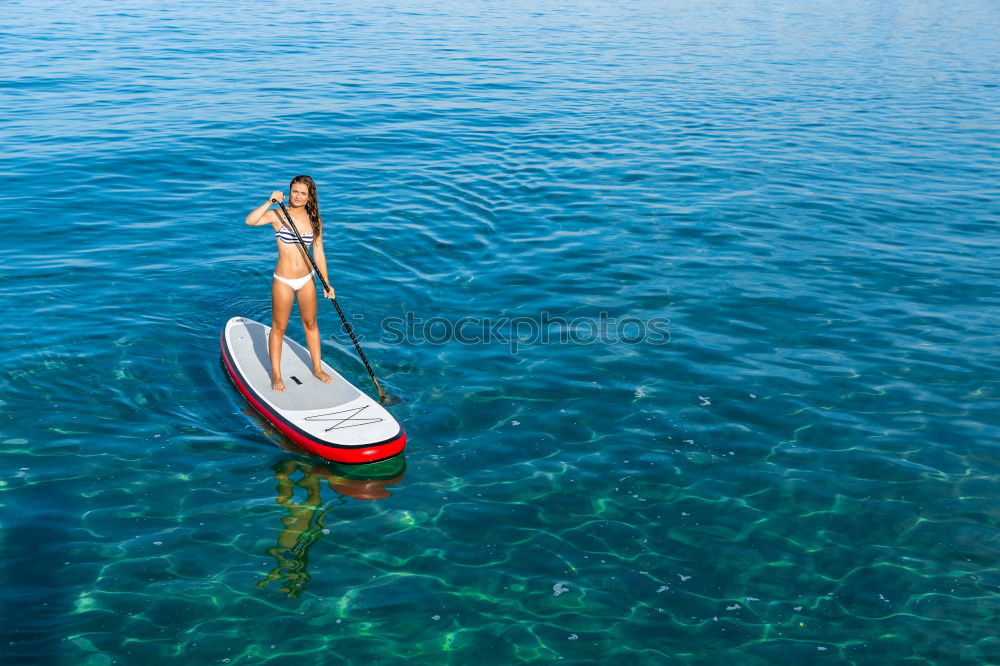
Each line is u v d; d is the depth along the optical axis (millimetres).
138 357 8148
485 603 5453
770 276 10562
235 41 24641
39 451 6695
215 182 13125
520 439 7188
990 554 5977
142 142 14703
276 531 6016
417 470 6758
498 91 20047
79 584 5438
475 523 6176
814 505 6441
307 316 7406
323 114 17188
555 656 5074
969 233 12172
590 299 9836
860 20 35781
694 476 6754
